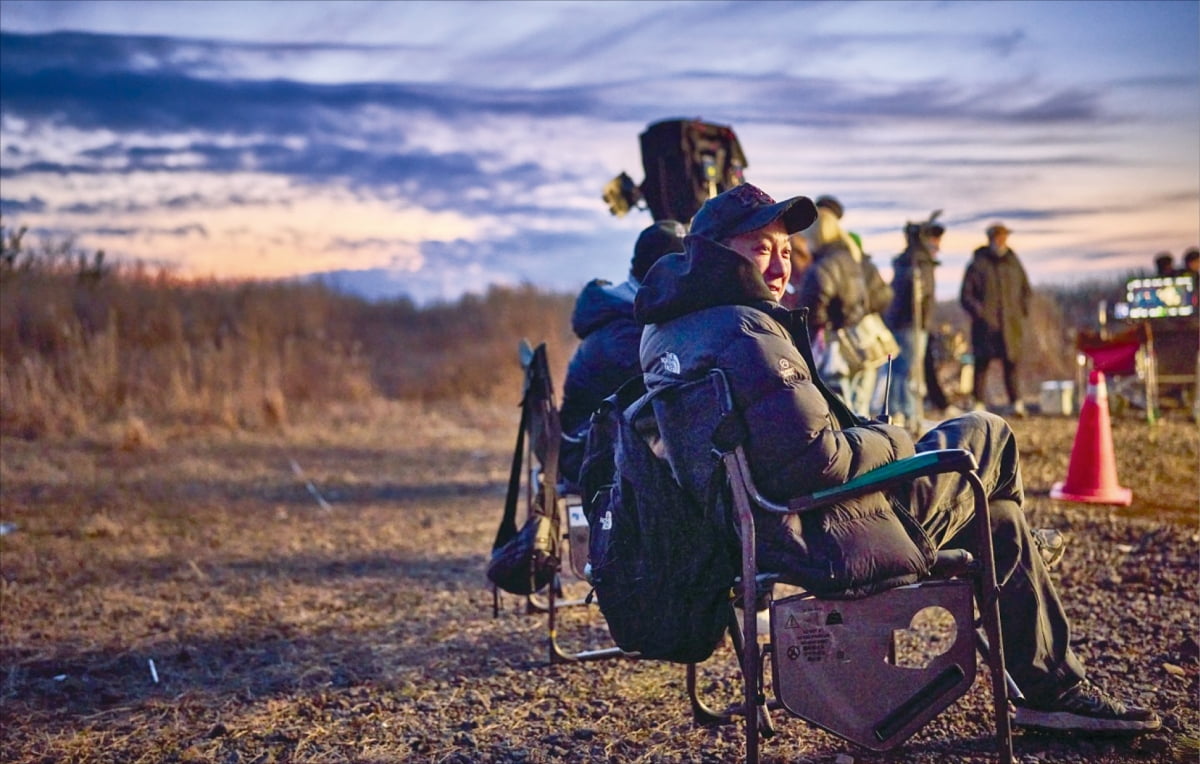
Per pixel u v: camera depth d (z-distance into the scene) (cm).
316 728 412
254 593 609
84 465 1022
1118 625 478
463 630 530
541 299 2055
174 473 997
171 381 1367
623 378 436
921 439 332
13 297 1570
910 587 291
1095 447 756
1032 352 1733
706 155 607
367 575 647
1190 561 572
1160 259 1290
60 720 430
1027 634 343
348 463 1072
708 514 301
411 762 378
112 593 611
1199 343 1237
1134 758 348
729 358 297
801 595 294
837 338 889
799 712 289
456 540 738
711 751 372
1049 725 356
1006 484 337
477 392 1648
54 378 1352
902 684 292
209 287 1967
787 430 288
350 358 1766
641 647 322
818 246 895
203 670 484
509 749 385
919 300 1131
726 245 318
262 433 1251
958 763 350
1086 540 630
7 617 565
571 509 448
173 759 390
